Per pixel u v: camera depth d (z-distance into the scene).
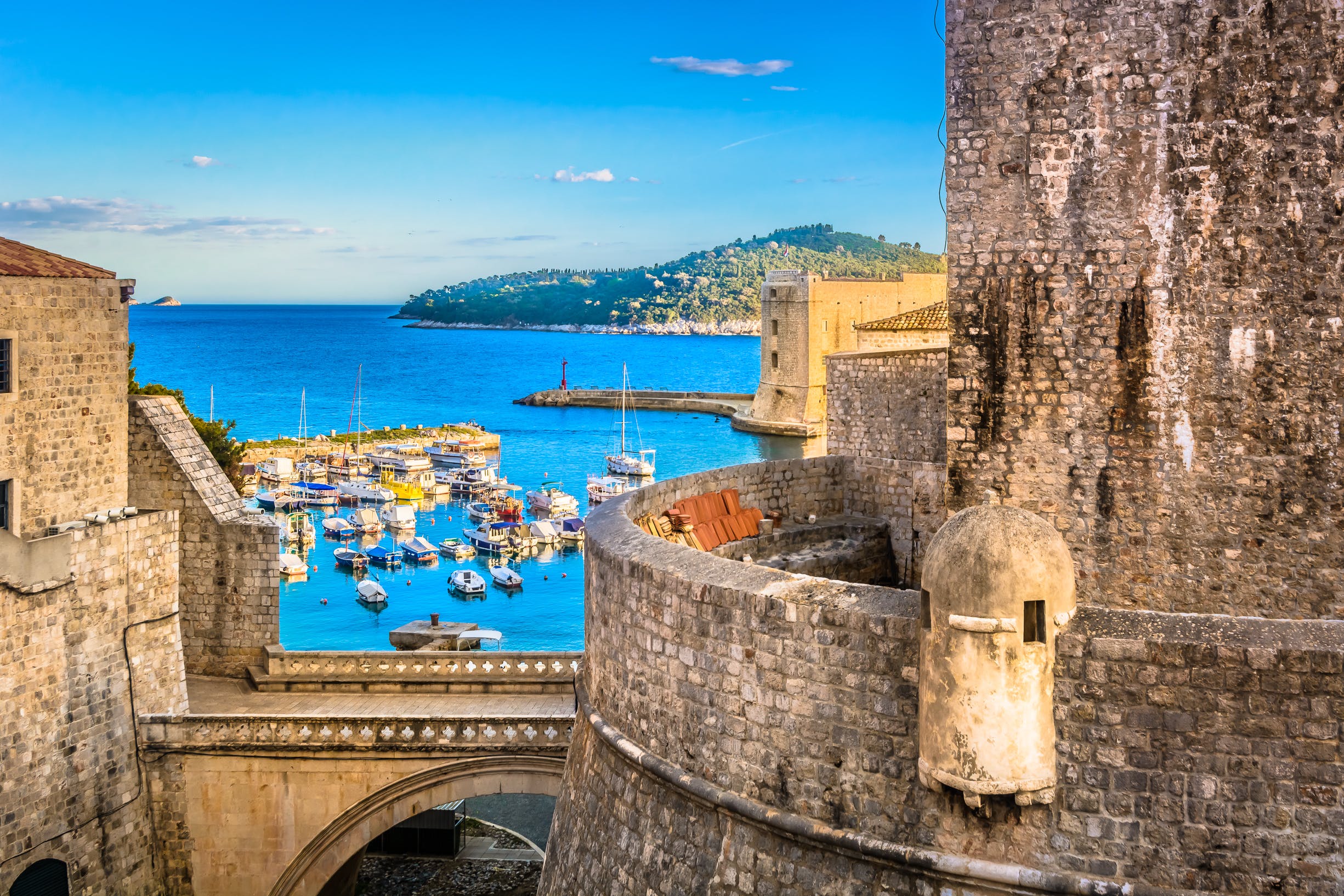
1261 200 16.91
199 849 33.25
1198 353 17.36
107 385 32.41
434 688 37.50
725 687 15.41
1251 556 17.33
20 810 29.31
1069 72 17.66
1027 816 12.74
